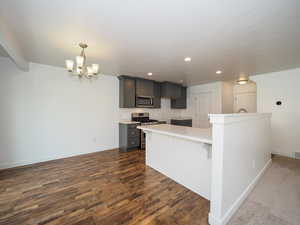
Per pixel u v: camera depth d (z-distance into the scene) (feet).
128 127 13.57
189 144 7.11
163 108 18.45
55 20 5.22
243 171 6.26
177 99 18.72
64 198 6.29
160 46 7.30
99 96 13.42
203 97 17.90
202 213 5.45
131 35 6.23
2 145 9.30
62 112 11.51
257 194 6.67
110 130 14.16
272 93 12.26
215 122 4.82
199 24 5.39
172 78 14.89
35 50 7.94
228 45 7.15
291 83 11.31
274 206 5.84
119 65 10.54
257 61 9.48
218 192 4.77
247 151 6.57
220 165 4.71
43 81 10.63
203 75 13.46
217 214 4.79
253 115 7.05
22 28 5.74
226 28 5.65
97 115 13.34
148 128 8.98
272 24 5.35
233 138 5.32
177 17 4.98
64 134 11.64
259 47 7.35
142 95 15.12
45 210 5.54
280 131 11.96
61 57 9.05
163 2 4.24
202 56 8.64
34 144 10.40
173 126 10.07
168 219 5.15
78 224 4.89
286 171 9.02
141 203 5.99
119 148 14.48
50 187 7.16
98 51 7.97
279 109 11.93
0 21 5.19
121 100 14.16
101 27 5.65
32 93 10.23
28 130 10.15
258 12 4.68
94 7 4.50
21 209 5.59
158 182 7.73
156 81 16.51
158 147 9.11
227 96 16.97
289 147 11.57
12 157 9.62
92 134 13.08
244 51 7.88
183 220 5.11
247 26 5.50
